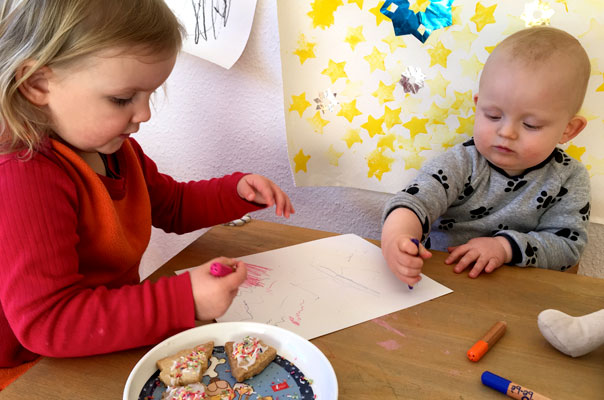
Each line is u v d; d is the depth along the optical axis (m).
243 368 0.50
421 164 0.94
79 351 0.52
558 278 0.72
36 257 0.52
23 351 0.69
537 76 0.72
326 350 0.55
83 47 0.51
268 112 1.00
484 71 0.77
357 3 0.86
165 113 1.09
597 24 0.76
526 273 0.73
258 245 0.80
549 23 0.79
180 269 0.72
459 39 0.84
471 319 0.61
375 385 0.50
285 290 0.67
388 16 0.85
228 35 0.93
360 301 0.65
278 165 1.05
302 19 0.89
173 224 0.86
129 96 0.56
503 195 0.87
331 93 0.94
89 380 0.50
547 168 0.85
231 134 1.06
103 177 0.67
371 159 0.97
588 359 0.54
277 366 0.52
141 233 0.74
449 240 0.92
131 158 0.74
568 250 0.81
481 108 0.79
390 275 0.71
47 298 0.52
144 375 0.49
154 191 0.84
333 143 0.98
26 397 0.48
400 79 0.89
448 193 0.86
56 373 0.51
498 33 0.81
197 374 0.49
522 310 0.63
